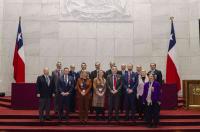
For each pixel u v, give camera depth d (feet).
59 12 53.98
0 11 54.08
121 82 35.06
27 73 53.21
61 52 53.52
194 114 36.60
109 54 53.52
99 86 34.78
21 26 53.72
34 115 35.88
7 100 47.37
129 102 34.88
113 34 53.72
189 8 53.36
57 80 34.99
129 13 53.88
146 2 53.98
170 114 36.63
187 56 53.01
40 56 53.52
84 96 34.24
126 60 53.47
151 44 53.57
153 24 53.83
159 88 33.27
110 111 34.55
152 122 33.37
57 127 32.94
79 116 35.06
